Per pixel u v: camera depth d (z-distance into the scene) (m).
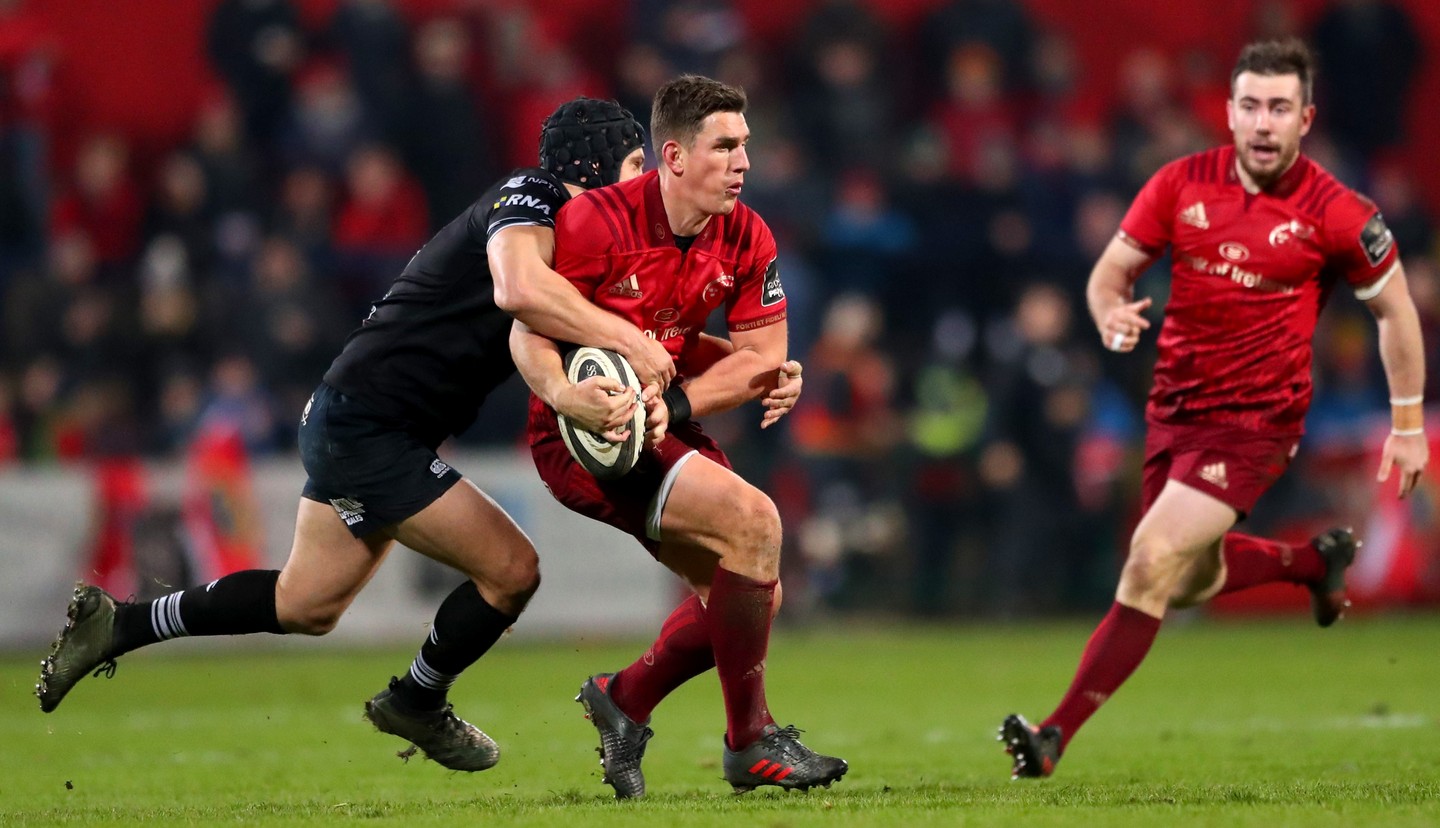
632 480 19.80
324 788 22.22
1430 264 66.25
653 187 19.34
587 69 69.88
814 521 54.44
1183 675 39.12
